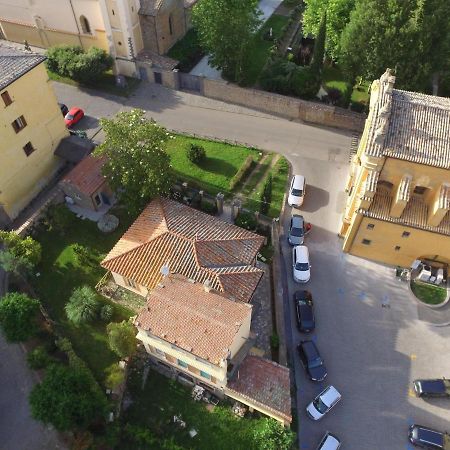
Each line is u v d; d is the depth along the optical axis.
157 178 40.41
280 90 57.22
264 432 31.14
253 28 57.31
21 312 34.72
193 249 36.53
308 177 50.38
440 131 36.50
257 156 52.09
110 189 46.25
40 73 44.03
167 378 36.12
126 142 40.59
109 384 33.97
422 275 41.22
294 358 37.62
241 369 33.38
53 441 32.81
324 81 61.47
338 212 47.22
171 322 32.19
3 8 62.94
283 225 46.25
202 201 46.38
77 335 37.78
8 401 34.66
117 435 32.19
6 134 42.50
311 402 34.75
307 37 66.81
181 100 59.47
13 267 38.59
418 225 38.06
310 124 56.34
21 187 46.50
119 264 37.69
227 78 60.09
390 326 39.22
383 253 42.31
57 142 49.47
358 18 48.59
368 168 37.72
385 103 37.19
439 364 37.16
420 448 33.09
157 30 59.56
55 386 31.27
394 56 48.09
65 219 44.00
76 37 62.06
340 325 39.34
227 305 32.66
